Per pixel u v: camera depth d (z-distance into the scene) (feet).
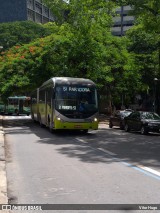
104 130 91.86
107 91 148.46
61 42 110.83
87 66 111.75
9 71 112.88
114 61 127.95
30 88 118.21
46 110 84.89
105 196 25.12
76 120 72.49
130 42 141.59
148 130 79.87
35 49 115.55
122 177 31.68
